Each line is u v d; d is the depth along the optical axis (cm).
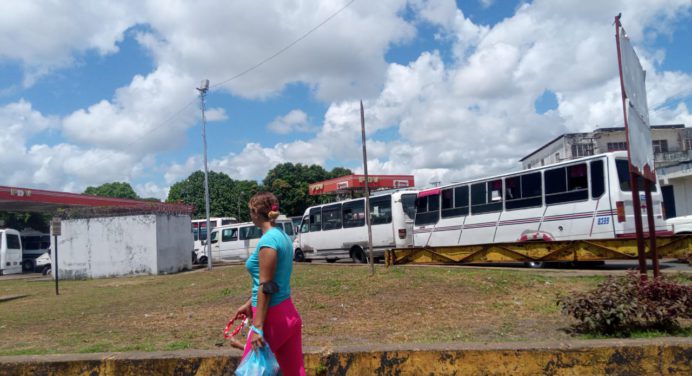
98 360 543
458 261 1556
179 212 2623
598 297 613
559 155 4106
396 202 1958
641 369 493
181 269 2589
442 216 1769
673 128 3825
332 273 1352
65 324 977
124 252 2436
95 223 2477
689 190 2895
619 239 1252
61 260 2498
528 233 1484
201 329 813
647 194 762
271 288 377
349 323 800
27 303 1429
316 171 5756
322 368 517
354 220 2125
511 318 772
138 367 536
